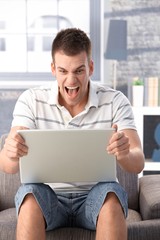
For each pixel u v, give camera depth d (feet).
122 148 5.46
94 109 6.66
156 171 13.30
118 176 7.59
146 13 13.28
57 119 6.64
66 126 6.61
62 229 6.19
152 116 13.44
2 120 13.53
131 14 13.29
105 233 5.35
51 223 5.95
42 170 5.67
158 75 13.43
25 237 5.36
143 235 6.00
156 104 12.16
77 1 13.37
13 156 5.51
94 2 13.33
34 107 6.69
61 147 5.42
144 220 6.64
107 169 5.67
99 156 5.53
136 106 12.00
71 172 5.69
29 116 6.64
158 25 13.32
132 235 5.99
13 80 13.55
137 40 13.35
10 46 13.50
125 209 5.69
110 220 5.40
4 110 13.52
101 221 5.46
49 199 5.86
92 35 13.41
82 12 13.41
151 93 12.14
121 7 13.29
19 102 6.82
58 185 6.61
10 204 7.52
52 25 13.47
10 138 5.57
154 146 13.50
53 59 6.34
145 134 13.52
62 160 5.55
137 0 13.25
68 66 6.13
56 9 13.41
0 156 6.16
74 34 6.23
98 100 6.70
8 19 13.41
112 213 5.44
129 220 6.84
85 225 6.22
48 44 13.52
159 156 12.48
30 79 13.56
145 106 12.10
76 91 6.33
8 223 6.23
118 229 5.36
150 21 13.32
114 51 12.28
